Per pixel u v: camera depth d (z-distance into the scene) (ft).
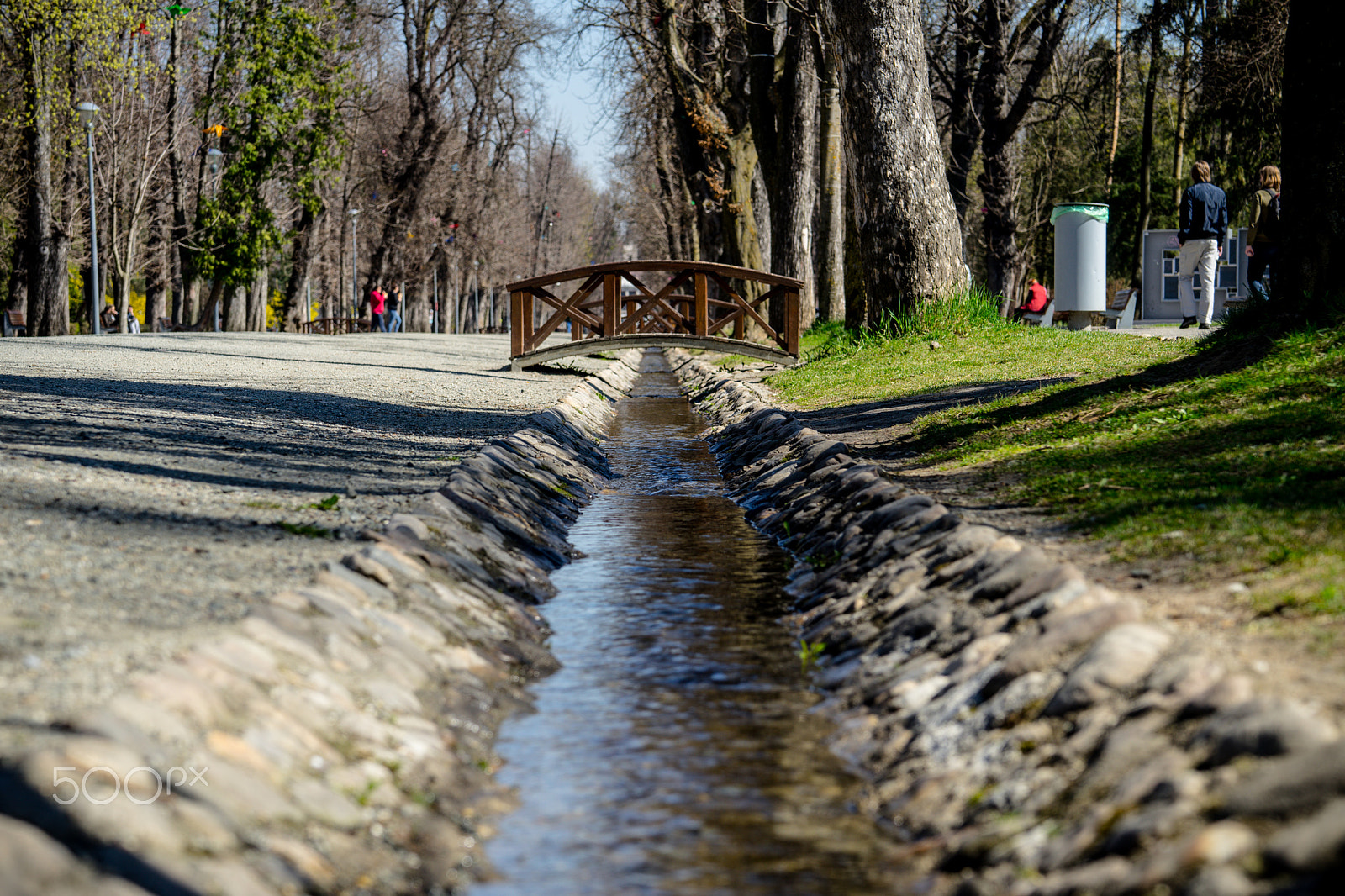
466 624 19.07
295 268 172.45
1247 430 24.79
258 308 185.98
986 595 16.98
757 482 35.86
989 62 114.73
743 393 56.08
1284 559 15.47
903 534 21.94
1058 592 15.43
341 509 24.13
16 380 48.34
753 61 87.81
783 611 22.31
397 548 20.56
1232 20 97.91
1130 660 12.70
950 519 20.83
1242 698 10.92
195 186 166.71
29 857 8.88
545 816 13.34
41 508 21.39
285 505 24.23
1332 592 13.65
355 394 52.65
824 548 25.20
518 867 12.14
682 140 105.09
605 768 14.69
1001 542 18.33
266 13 137.90
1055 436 29.63
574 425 47.91
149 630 14.25
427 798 13.17
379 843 11.93
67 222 136.98
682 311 85.20
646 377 94.84
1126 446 26.22
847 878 11.85
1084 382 36.91
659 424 57.93
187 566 17.97
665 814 13.39
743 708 16.92
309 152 143.64
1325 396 25.62
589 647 20.04
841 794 13.91
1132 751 11.21
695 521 32.12
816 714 16.65
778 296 85.51
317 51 142.00
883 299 58.03
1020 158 167.12
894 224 57.00
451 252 217.56
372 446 35.24
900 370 50.60
